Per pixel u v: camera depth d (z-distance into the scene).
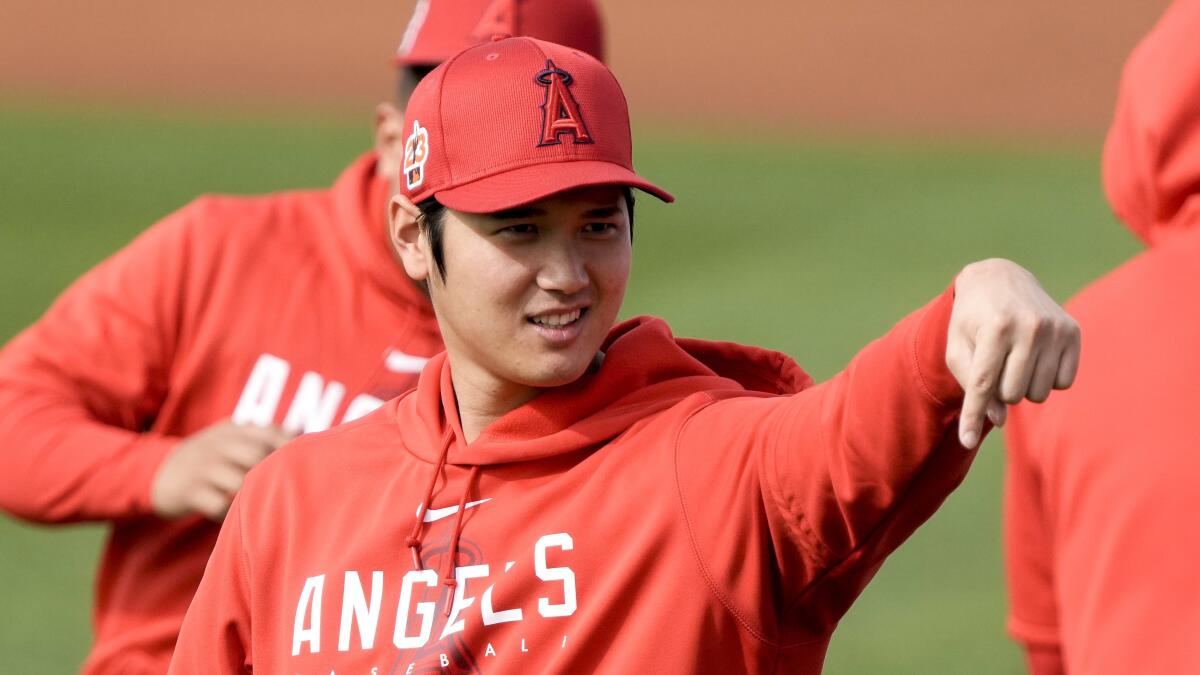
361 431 10.09
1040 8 119.12
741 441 8.52
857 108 96.81
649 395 9.31
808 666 8.73
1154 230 8.95
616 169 8.76
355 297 15.48
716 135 85.12
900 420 7.32
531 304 8.71
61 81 94.50
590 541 8.77
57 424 14.96
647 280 52.19
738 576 8.39
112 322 15.57
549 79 8.97
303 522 9.70
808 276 52.91
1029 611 10.23
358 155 73.94
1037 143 86.00
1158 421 7.55
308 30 113.94
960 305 6.91
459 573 9.07
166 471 14.30
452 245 8.89
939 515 33.66
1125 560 7.41
